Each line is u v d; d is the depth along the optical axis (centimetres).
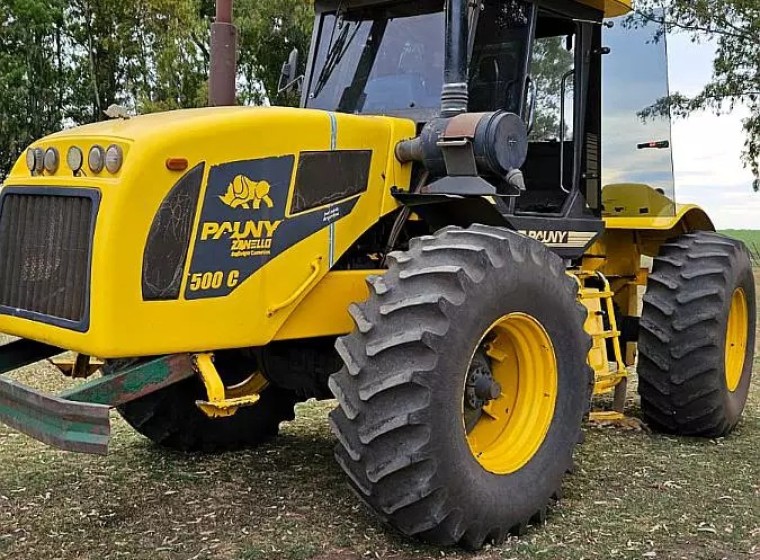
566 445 366
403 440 304
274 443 497
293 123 341
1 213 349
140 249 302
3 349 357
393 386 302
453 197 360
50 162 328
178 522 360
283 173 338
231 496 395
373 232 390
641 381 517
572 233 459
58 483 412
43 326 323
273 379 409
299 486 411
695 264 517
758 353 870
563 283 364
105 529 352
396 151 378
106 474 428
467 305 315
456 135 347
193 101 2316
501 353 368
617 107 515
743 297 546
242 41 1845
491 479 331
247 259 330
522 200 446
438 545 329
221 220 321
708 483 420
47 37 2597
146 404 439
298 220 344
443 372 307
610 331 508
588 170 488
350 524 357
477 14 387
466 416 355
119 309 299
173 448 471
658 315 511
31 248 333
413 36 421
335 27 452
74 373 366
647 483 418
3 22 2522
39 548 331
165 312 310
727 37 1955
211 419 461
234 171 323
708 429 512
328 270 358
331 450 481
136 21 2667
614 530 353
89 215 306
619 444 498
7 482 412
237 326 329
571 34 467
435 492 307
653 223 522
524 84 423
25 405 303
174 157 307
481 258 324
